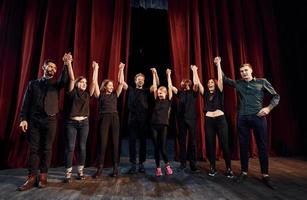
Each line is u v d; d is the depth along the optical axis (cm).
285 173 281
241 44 404
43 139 236
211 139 276
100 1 370
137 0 403
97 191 214
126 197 198
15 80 345
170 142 630
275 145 405
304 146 409
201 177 267
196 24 393
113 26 364
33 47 344
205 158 364
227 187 228
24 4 364
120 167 326
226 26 402
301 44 427
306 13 427
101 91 284
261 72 403
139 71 667
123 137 702
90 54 353
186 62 378
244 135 253
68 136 253
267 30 416
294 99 419
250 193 209
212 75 387
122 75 291
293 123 406
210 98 284
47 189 220
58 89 245
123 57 370
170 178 263
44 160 232
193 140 294
